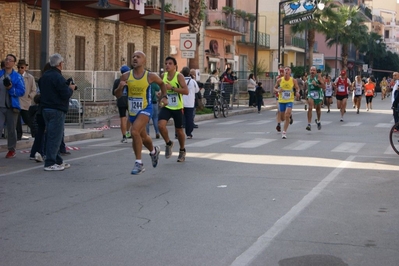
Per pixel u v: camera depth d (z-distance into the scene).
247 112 32.78
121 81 10.80
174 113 12.50
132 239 6.88
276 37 62.69
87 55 28.94
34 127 15.80
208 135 19.08
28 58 24.92
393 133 14.20
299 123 24.17
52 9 26.08
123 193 9.55
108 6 26.91
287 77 18.08
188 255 6.26
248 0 57.94
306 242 6.77
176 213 8.17
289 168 12.09
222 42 49.03
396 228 7.45
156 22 34.16
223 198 9.16
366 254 6.35
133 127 10.88
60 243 6.73
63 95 11.62
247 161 13.07
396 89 19.47
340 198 9.21
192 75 22.03
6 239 6.91
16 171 11.73
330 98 32.19
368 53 103.62
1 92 13.27
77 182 10.55
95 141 17.58
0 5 24.00
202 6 41.69
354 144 16.47
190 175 11.22
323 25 58.38
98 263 6.01
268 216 8.00
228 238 6.91
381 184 10.44
